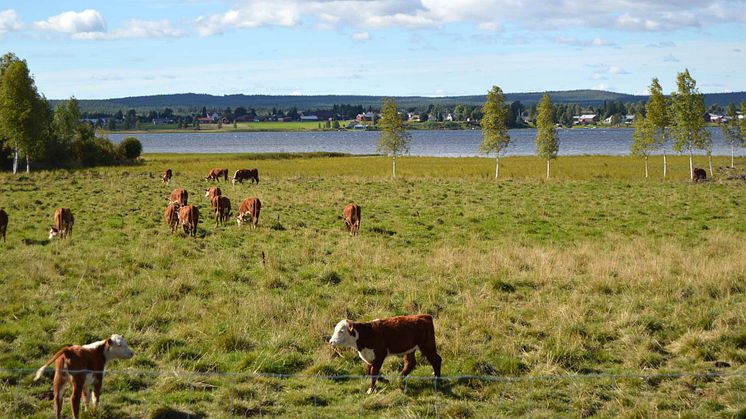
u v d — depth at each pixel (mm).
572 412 9141
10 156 65312
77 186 39281
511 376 10336
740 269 16438
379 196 35938
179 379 9836
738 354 10797
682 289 14797
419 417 8852
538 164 66375
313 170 59938
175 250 20031
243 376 10164
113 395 9359
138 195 35469
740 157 75938
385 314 13297
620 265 17438
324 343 11648
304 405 9352
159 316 12898
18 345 11203
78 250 19594
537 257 18797
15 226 24625
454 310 13641
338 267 17781
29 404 9000
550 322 12664
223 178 49406
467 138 186875
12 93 56125
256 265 18156
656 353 11102
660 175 52344
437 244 22328
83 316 12727
